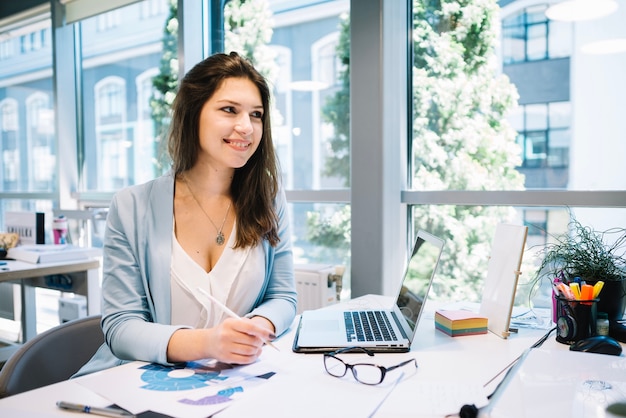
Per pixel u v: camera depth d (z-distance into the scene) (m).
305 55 2.46
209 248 1.25
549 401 0.72
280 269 1.34
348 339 1.10
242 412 0.73
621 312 1.23
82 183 3.42
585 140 1.81
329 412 0.73
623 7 1.72
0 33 3.77
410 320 1.18
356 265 2.08
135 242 1.16
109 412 0.73
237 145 1.15
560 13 1.83
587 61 1.79
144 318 1.11
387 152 2.01
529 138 1.92
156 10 2.92
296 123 2.50
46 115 3.58
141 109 3.06
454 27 2.04
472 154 2.03
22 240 3.00
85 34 3.30
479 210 1.99
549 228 1.83
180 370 0.93
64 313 2.96
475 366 0.97
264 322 1.14
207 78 1.17
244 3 2.65
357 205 2.06
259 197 1.28
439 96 2.09
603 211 1.73
